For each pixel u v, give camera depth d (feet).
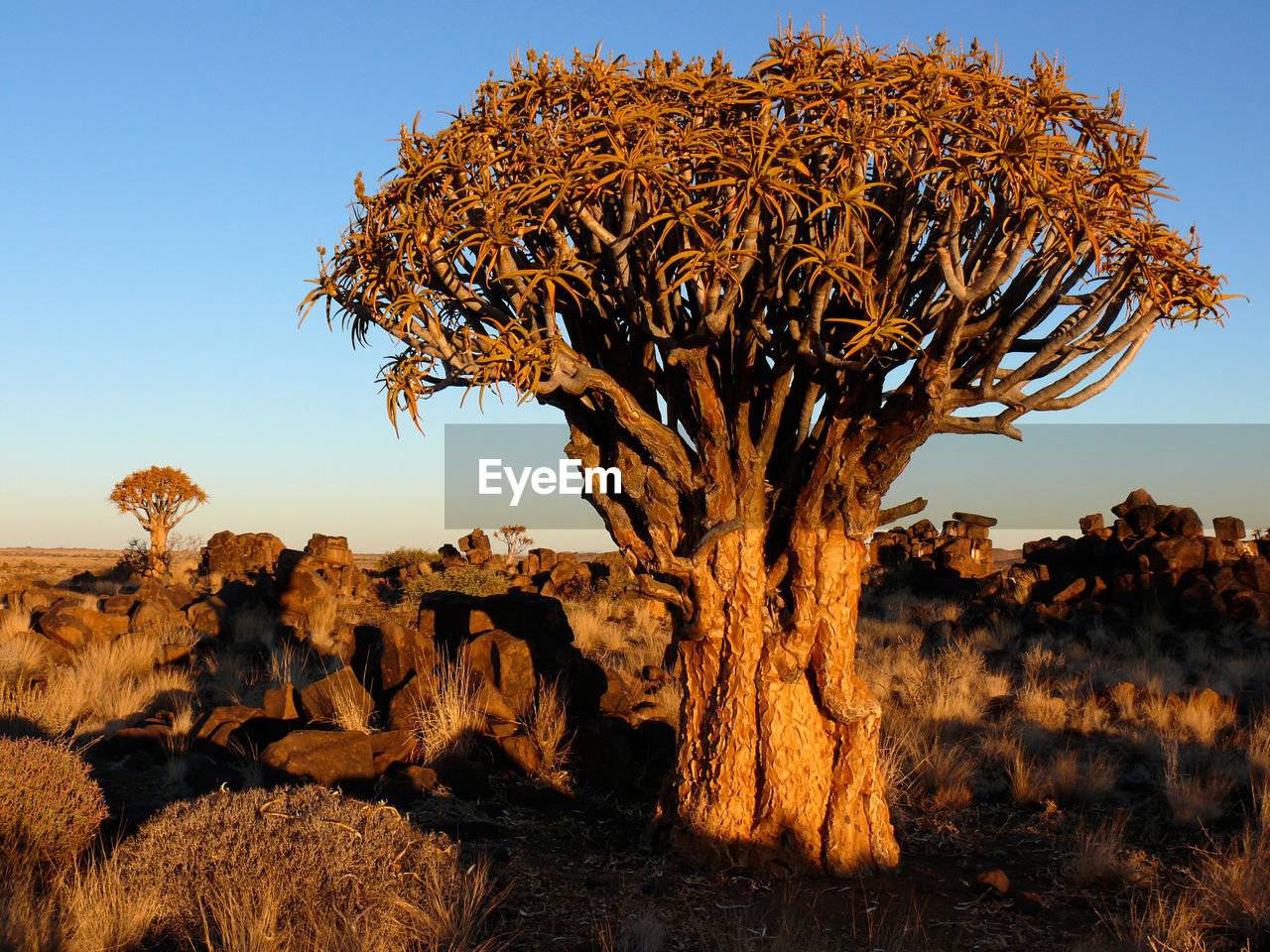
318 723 26.94
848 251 15.72
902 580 80.28
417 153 16.97
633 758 25.84
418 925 14.65
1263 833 20.29
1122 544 62.03
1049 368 18.02
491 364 15.72
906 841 21.59
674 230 16.78
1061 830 22.76
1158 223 16.16
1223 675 43.27
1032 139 14.48
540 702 26.91
